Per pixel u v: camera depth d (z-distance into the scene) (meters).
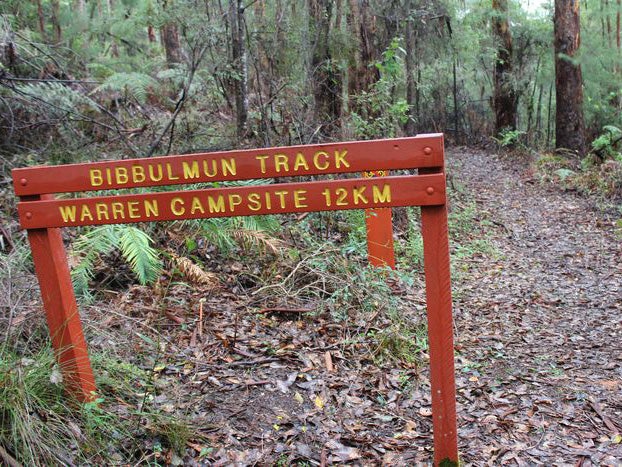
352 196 2.63
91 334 3.64
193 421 3.20
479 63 20.34
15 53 6.81
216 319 4.33
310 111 7.75
